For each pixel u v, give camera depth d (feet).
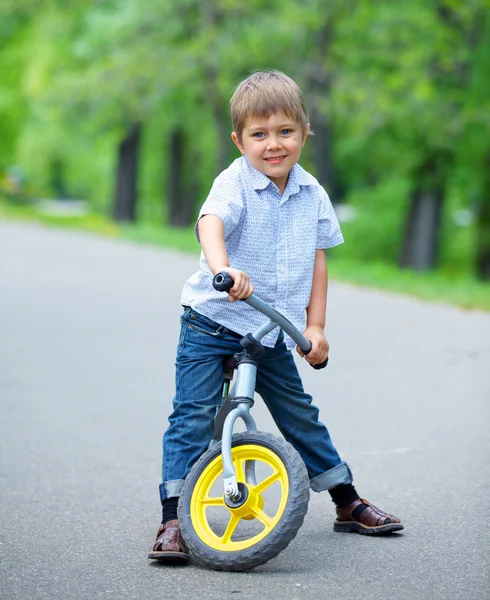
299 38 110.32
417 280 79.66
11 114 197.06
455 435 31.40
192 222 177.27
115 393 37.91
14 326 53.26
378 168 141.69
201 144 159.12
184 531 20.03
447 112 106.32
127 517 23.97
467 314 59.00
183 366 20.83
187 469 20.65
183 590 18.75
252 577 19.35
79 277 77.36
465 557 20.51
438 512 23.86
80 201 374.84
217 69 116.37
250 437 20.01
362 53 109.70
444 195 123.44
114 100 126.00
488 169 123.34
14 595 18.74
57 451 29.99
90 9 130.21
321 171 112.98
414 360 44.06
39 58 142.72
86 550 21.43
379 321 55.67
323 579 19.21
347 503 22.30
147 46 118.42
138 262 90.68
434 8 108.99
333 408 35.17
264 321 20.65
